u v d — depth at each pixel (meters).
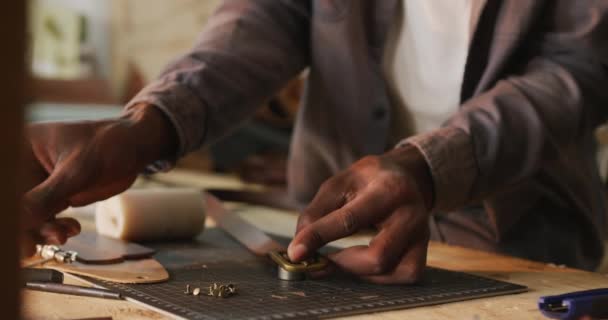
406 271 0.72
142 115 0.90
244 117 1.10
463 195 0.90
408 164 0.86
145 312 0.60
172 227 0.95
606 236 1.30
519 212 1.16
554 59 1.07
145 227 0.93
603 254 1.30
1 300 0.36
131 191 0.95
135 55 2.81
